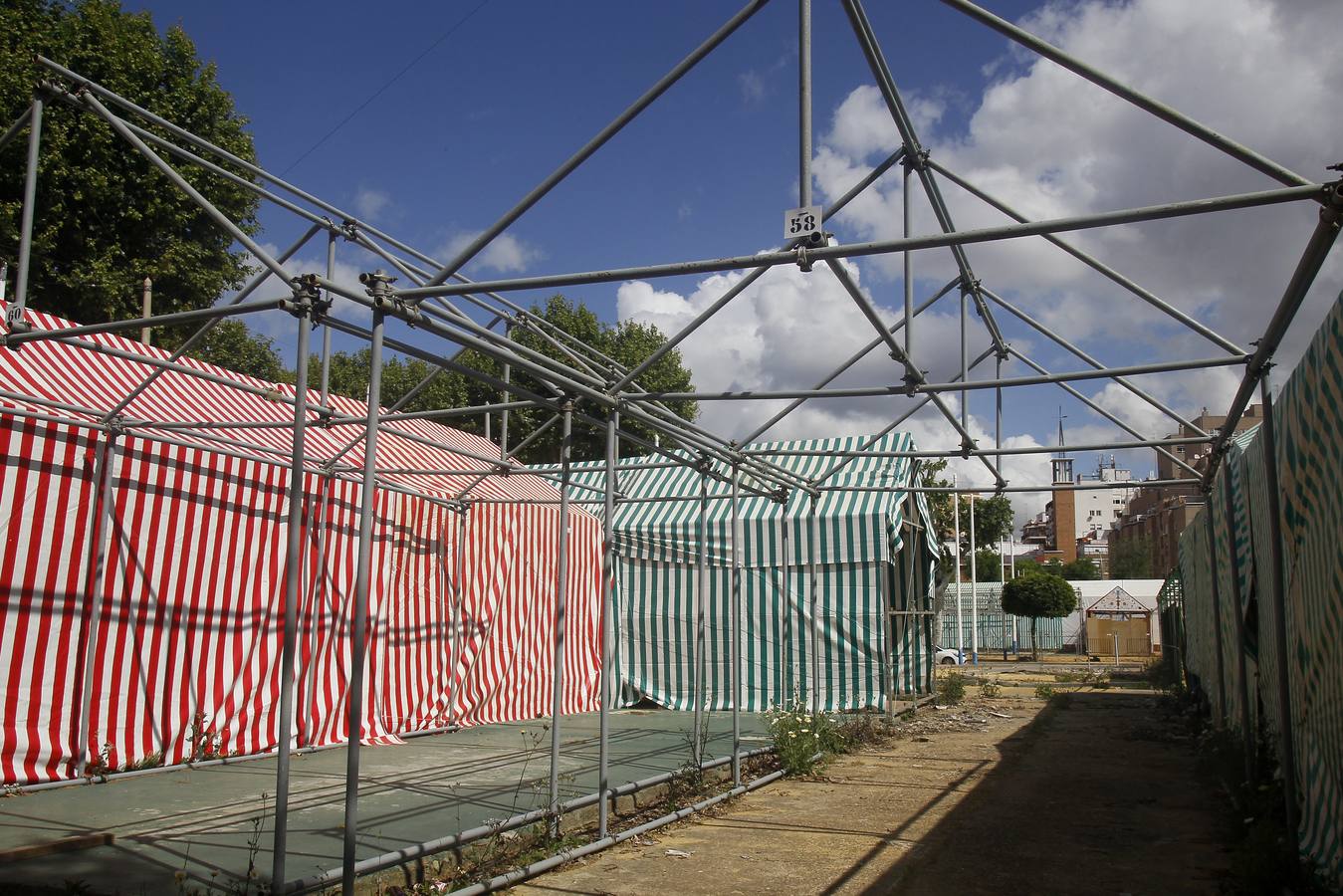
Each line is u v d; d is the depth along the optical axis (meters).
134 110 5.20
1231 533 7.95
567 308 26.61
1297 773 6.20
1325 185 3.53
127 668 8.30
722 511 15.34
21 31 14.46
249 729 9.37
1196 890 5.65
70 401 7.90
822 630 14.53
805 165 4.33
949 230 6.20
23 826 6.04
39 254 14.69
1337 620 4.96
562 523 6.70
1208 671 13.18
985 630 47.19
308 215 5.88
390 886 5.20
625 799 7.51
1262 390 5.90
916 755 11.09
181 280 17.05
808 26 4.39
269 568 9.77
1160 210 3.75
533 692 13.62
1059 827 7.27
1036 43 3.92
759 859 6.20
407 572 11.57
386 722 11.04
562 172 4.48
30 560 7.57
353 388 30.00
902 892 5.54
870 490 10.02
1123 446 7.72
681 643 15.16
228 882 4.82
